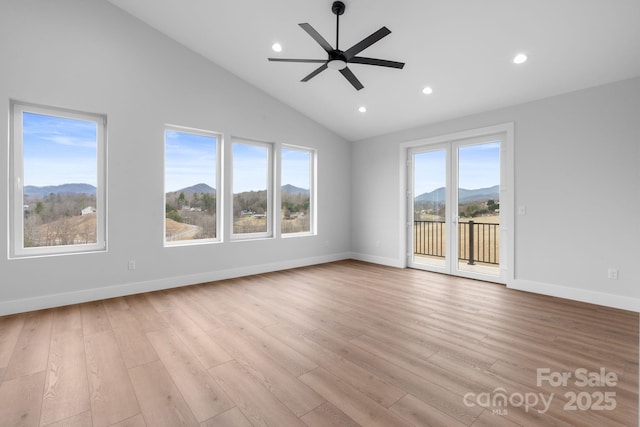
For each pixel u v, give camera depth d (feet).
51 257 10.81
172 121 13.38
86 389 6.05
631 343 8.11
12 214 10.55
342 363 7.08
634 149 10.48
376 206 19.29
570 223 11.84
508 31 9.71
